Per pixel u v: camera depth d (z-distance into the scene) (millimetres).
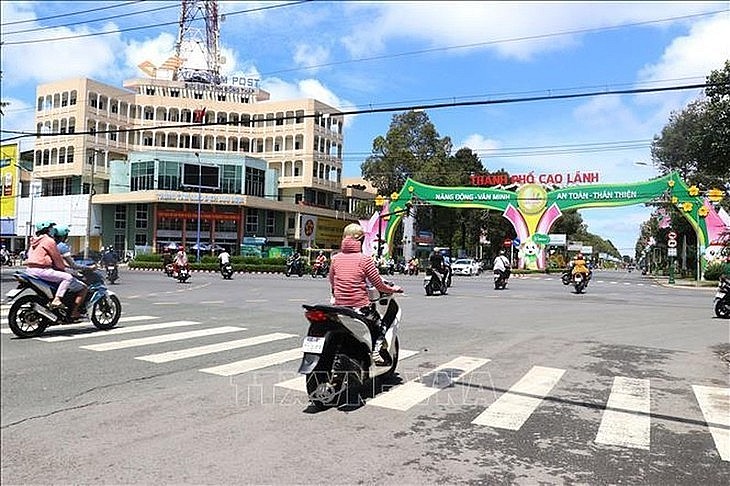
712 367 8961
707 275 45031
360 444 5070
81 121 68062
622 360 9297
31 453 4730
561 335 11891
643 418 6074
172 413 5812
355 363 6301
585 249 111312
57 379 6996
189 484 4180
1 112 22625
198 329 11312
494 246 86125
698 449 5160
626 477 4504
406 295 23031
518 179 53750
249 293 21422
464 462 4715
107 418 5621
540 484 4344
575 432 5539
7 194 71562
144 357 8406
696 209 45281
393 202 54156
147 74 80062
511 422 5797
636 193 48250
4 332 10203
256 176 68000
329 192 79688
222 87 77000
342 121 81375
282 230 71188
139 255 53875
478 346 10266
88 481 4215
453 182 65938
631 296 26047
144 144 74625
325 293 21688
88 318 10836
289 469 4480
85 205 65562
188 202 62625
